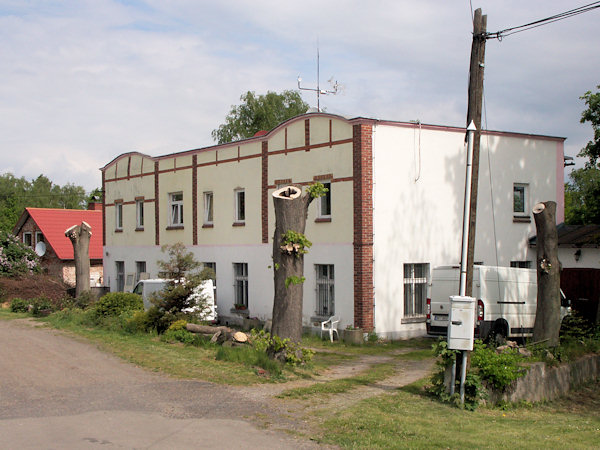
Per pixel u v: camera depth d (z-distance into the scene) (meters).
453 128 22.31
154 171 30.94
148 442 7.77
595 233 23.05
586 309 22.00
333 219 21.25
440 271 18.66
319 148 21.88
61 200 101.19
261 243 24.61
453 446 8.23
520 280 18.78
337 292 21.06
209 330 16.67
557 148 25.59
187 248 28.62
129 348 15.40
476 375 11.56
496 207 23.61
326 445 8.05
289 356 13.72
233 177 26.03
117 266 34.28
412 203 21.34
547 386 13.14
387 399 11.14
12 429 8.18
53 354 14.52
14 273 33.59
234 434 8.31
